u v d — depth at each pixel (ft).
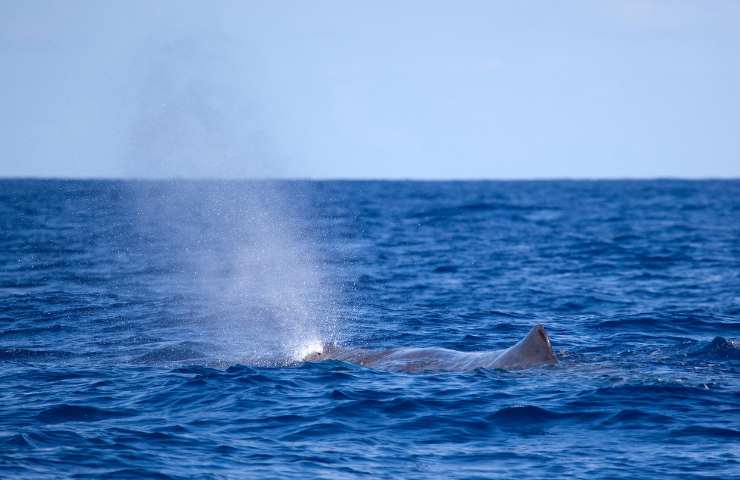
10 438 151.02
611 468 138.21
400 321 289.12
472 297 344.08
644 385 183.01
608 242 588.91
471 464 141.08
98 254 499.51
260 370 206.49
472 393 181.57
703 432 155.02
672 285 380.37
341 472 137.08
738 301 330.13
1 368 215.72
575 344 242.58
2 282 382.42
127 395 185.88
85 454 143.64
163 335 266.57
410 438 155.53
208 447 149.28
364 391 185.37
